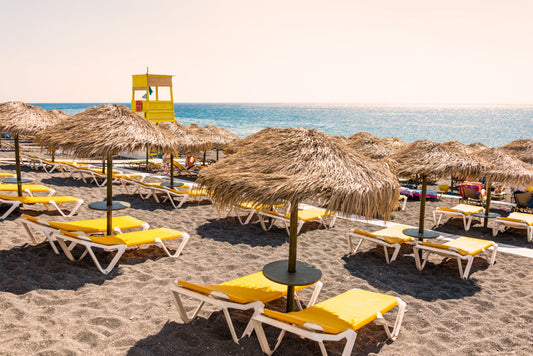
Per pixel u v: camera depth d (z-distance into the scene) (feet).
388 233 22.68
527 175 26.63
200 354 11.34
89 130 18.24
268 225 27.73
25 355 10.66
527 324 14.61
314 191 10.95
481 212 30.78
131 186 39.63
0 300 13.82
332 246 23.67
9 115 25.21
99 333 12.08
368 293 13.92
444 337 13.38
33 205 28.22
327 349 12.11
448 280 19.07
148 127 19.86
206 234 24.49
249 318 13.74
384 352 12.18
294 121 319.47
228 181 12.00
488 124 304.09
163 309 14.03
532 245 25.89
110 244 17.15
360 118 384.27
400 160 22.29
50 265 17.26
